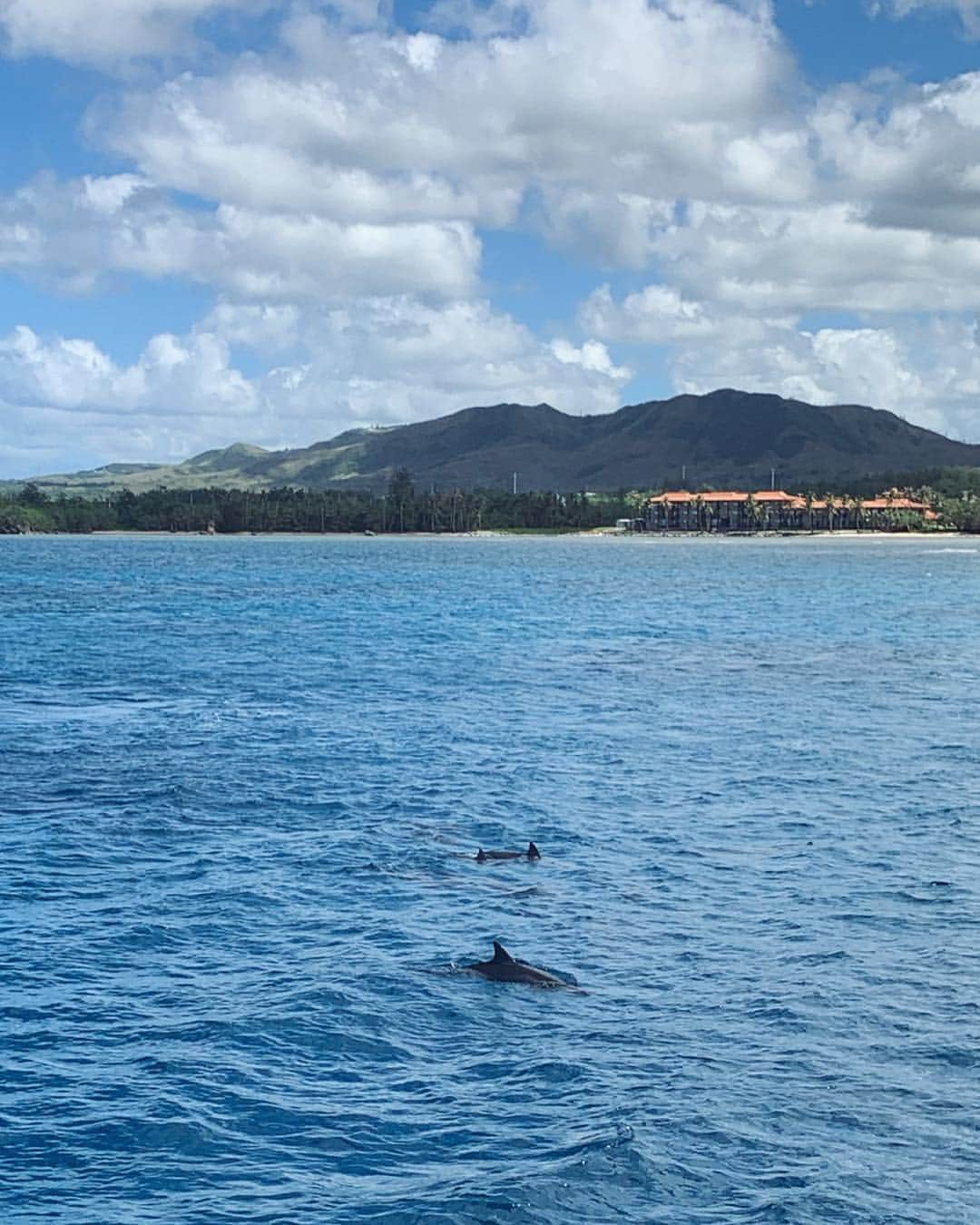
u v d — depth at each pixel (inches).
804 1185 797.9
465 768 2025.1
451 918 1279.5
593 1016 1040.2
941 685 3068.4
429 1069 951.6
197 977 1123.3
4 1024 1025.5
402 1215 771.4
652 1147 839.1
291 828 1626.5
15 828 1615.4
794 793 1850.4
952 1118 876.6
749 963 1155.3
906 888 1379.2
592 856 1510.8
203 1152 842.2
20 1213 774.5
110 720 2482.8
